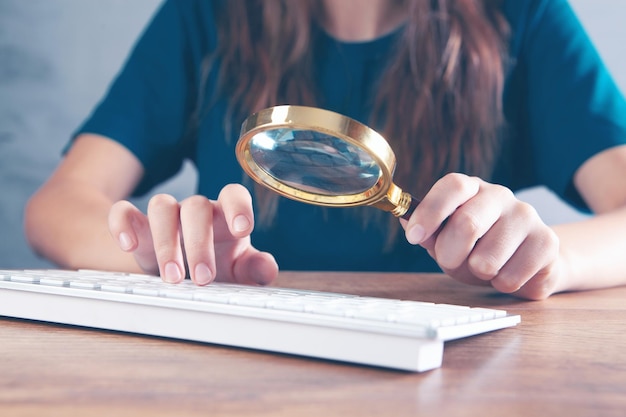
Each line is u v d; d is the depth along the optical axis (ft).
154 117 5.76
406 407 1.11
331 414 1.06
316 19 5.65
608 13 6.72
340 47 5.62
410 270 5.45
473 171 5.55
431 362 1.40
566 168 5.17
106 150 5.42
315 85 5.64
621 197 4.67
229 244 2.86
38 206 4.57
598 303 2.69
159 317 1.68
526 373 1.40
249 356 1.49
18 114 7.07
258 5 5.74
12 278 1.95
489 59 5.51
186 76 5.90
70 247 3.91
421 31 5.54
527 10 5.74
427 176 5.44
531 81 5.68
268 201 5.49
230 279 2.93
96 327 1.80
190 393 1.17
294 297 1.77
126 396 1.14
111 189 5.34
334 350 1.43
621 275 3.32
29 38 7.04
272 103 5.62
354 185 2.07
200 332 1.62
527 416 1.08
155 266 2.91
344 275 3.68
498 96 5.60
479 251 2.44
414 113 5.46
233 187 2.40
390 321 1.41
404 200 2.19
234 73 5.73
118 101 5.66
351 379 1.30
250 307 1.56
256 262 2.89
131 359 1.45
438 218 2.22
